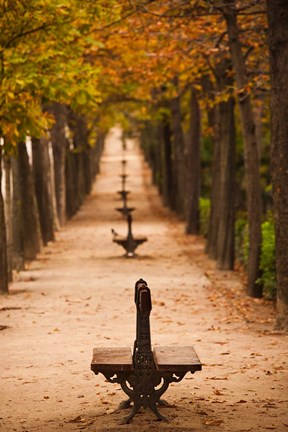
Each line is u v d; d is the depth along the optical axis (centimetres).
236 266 3547
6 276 2670
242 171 5700
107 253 4119
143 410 1203
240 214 3931
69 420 1166
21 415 1201
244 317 2159
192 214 5112
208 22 2820
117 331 1961
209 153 6531
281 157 1875
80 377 1441
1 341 1828
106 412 1205
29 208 3841
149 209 7206
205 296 2605
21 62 2409
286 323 1908
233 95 2948
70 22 2453
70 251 4241
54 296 2619
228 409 1205
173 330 1966
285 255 1895
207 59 3116
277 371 1468
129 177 10900
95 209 7300
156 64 3250
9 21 2406
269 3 1867
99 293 2684
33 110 2491
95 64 3650
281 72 1866
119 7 2475
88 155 8756
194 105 4988
